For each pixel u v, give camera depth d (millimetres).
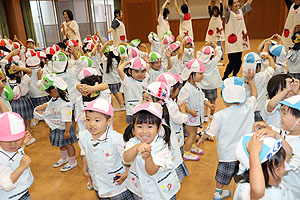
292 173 1462
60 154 3066
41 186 2438
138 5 11531
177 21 11961
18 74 3248
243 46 4863
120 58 4133
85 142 1677
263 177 952
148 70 3018
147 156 1181
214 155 2816
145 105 1348
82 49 5547
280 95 1800
